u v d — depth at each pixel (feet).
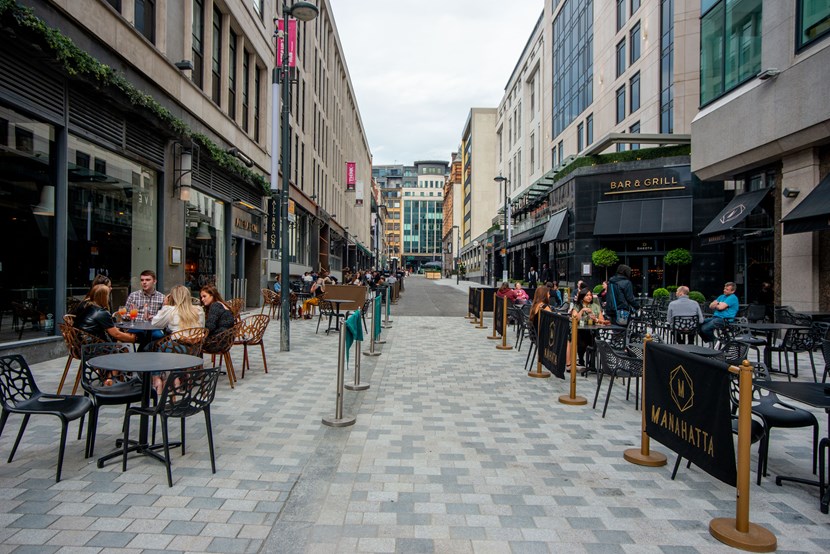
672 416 13.94
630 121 92.99
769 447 17.75
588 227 86.79
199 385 13.97
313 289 60.49
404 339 45.47
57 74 28.89
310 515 11.82
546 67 145.38
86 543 10.20
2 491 12.50
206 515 11.62
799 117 41.01
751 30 47.91
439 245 551.59
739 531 11.05
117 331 22.00
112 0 35.01
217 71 56.59
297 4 34.99
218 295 25.66
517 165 183.83
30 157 27.63
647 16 85.81
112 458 14.84
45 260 28.99
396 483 13.83
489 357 35.86
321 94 124.67
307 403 22.21
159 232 42.22
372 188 329.72
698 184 78.13
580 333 29.94
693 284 77.97
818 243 42.24
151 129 39.83
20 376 14.42
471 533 11.14
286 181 36.14
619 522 11.82
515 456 16.19
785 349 28.19
